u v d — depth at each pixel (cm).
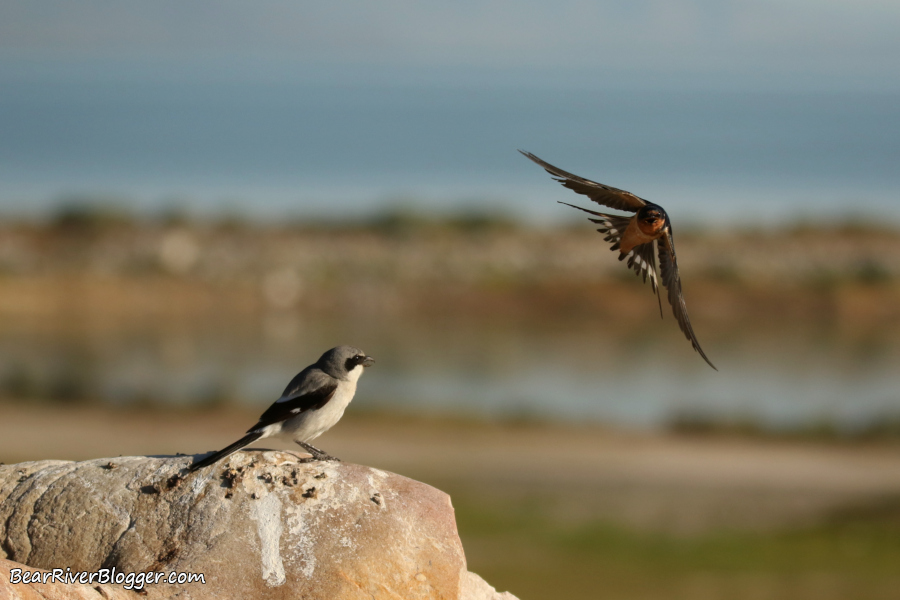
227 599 681
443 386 4122
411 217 8394
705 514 2450
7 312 5675
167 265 6738
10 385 3991
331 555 706
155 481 759
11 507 752
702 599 1758
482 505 2502
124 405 3706
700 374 4481
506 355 4906
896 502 2575
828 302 6300
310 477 757
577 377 4375
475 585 779
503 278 6800
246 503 736
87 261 6712
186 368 4447
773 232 8388
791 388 4188
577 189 648
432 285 6681
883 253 7531
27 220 7856
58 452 2948
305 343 5169
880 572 1966
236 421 3522
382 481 768
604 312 6231
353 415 3578
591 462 2998
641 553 2097
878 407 3834
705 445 3250
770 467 2977
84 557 718
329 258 7350
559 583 1872
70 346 4919
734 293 6475
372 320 5944
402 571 711
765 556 2083
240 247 7519
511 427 3462
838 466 2992
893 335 5631
